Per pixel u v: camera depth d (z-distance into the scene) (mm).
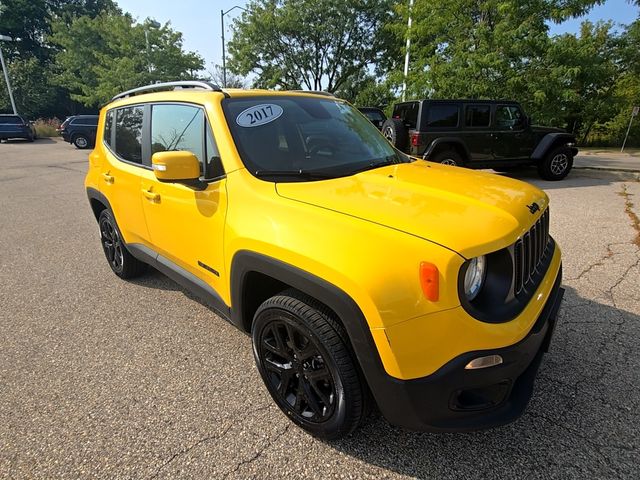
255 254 2125
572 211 6633
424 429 1818
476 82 12234
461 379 1702
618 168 11586
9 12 41438
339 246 1816
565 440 2156
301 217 2016
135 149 3447
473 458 2070
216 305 2695
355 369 1938
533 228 2150
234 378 2758
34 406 2531
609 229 5609
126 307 3783
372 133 3285
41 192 9656
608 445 2119
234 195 2355
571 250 4824
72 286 4270
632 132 22062
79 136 21516
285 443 2205
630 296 3670
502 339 1731
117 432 2311
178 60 30281
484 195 2207
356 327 1770
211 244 2555
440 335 1671
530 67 12594
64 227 6570
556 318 2193
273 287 2496
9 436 2295
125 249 4102
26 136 26188
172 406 2508
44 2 43438
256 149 2520
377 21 25531
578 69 12125
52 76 37438
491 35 11977
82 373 2844
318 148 2754
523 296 1977
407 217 1892
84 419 2414
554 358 2818
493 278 1843
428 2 12977
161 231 3102
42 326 3475
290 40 26047
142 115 3357
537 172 11016
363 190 2240
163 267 3264
